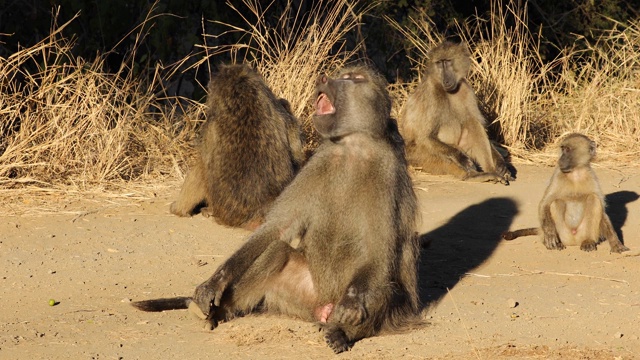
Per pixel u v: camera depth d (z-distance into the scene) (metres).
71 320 9.58
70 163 15.41
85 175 15.26
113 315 9.77
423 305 10.34
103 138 15.80
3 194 14.28
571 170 12.82
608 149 19.03
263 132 13.21
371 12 23.34
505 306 10.37
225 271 9.02
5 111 15.28
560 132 20.25
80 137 15.67
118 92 16.94
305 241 9.45
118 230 13.06
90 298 10.35
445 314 10.04
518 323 9.77
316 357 8.59
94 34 19.80
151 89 18.53
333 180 9.12
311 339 9.08
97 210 13.98
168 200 14.73
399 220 9.23
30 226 13.04
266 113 13.36
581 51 24.31
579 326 9.73
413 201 9.51
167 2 20.30
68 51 18.83
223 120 13.27
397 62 24.03
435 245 12.95
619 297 10.77
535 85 22.84
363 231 9.05
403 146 9.49
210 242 12.72
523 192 16.02
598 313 10.18
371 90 8.99
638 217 14.46
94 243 12.45
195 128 18.03
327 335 8.77
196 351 8.72
